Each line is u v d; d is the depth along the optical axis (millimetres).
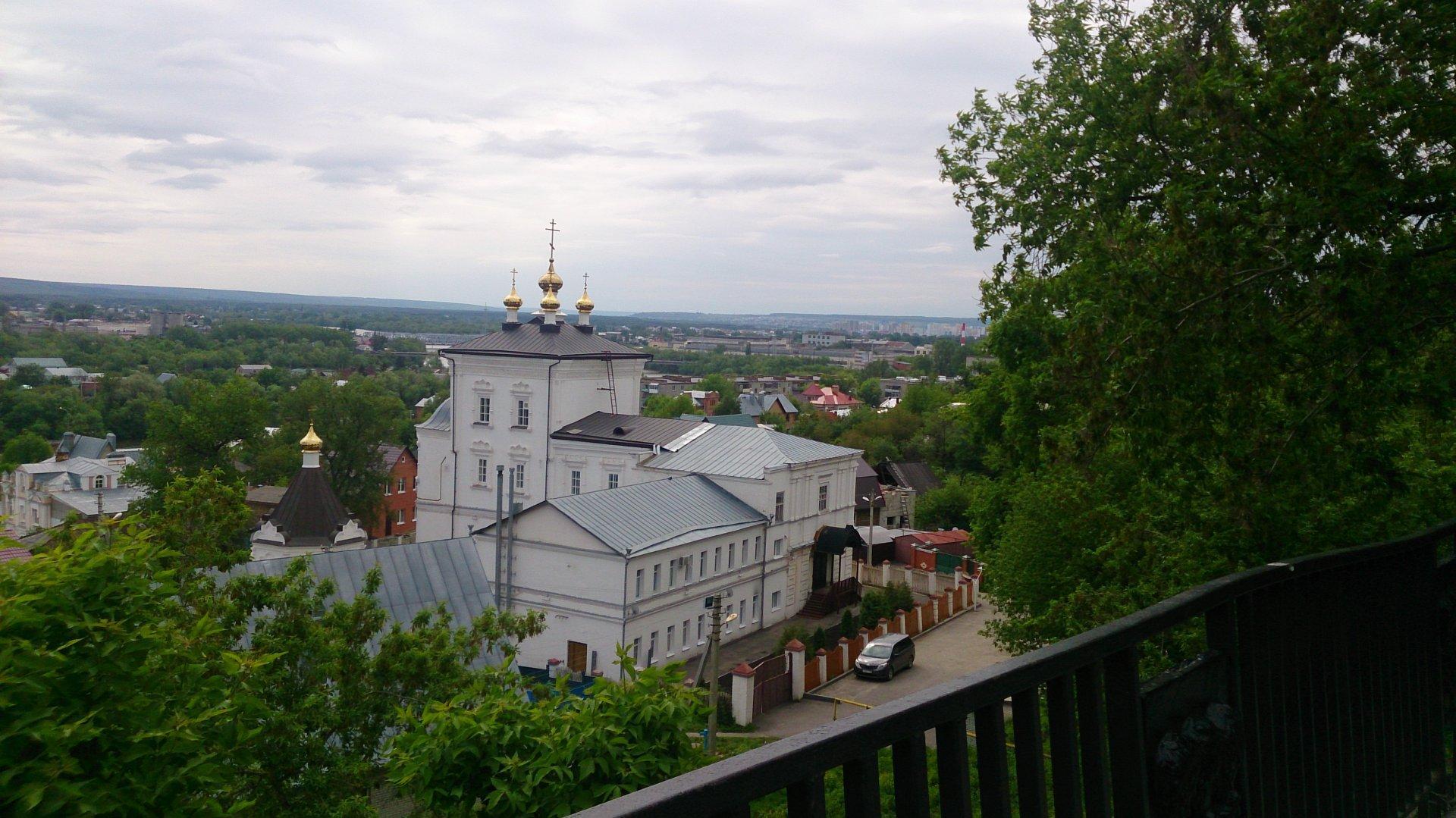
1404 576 6512
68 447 100688
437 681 15969
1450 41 11258
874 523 83375
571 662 44281
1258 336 12766
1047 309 23266
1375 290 11852
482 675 15492
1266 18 13766
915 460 97688
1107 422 13688
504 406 61656
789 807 2508
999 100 27094
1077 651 3428
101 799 7043
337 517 46938
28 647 6785
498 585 43781
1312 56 12305
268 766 14008
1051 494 25375
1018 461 23594
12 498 87000
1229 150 13789
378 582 17141
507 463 61531
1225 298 12898
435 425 64438
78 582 7664
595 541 43500
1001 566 30656
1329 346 12789
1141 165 19812
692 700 10445
